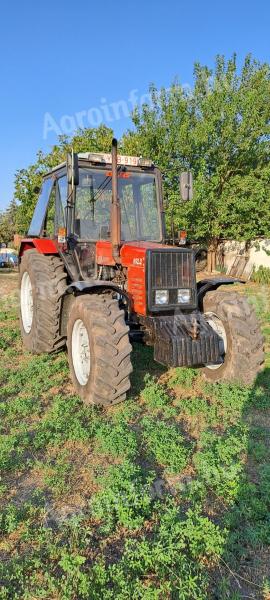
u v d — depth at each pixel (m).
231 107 15.16
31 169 18.97
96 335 4.29
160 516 2.86
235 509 2.95
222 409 4.52
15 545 2.70
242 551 2.63
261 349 4.86
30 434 3.99
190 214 15.17
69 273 5.74
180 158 16.03
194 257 4.95
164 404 4.56
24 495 3.17
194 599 2.27
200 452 3.58
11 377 5.26
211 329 4.69
